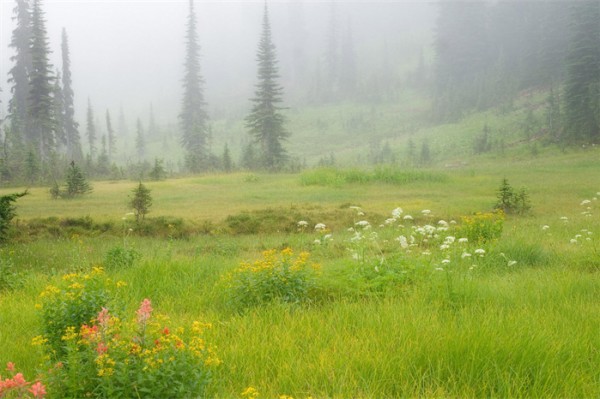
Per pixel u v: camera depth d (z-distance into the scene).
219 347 5.06
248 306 6.79
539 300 6.79
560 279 8.09
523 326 5.30
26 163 45.00
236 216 18.14
